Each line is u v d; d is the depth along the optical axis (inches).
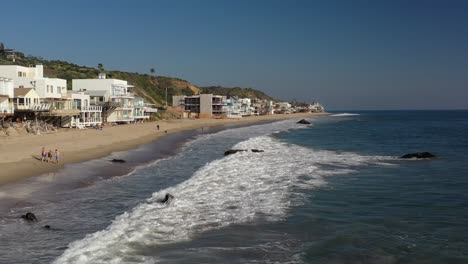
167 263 539.2
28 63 5236.2
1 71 2640.3
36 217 758.5
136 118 3890.3
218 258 559.5
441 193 962.1
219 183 1048.8
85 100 2967.5
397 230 682.2
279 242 624.1
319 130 3752.5
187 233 658.2
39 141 1839.3
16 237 652.7
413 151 1887.3
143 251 578.2
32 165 1311.5
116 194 983.6
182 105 6033.5
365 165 1413.6
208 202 853.8
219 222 717.3
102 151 1790.1
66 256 551.8
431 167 1373.0
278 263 546.3
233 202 854.5
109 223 737.0
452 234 661.9
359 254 578.2
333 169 1312.7
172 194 923.4
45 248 604.1
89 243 603.8
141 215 757.3
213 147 2177.7
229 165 1357.0
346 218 749.3
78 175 1210.0
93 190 1028.5
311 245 611.5
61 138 2016.5
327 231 675.4
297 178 1130.0
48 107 2498.8
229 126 4461.1
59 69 5383.9
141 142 2303.2
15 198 905.5
